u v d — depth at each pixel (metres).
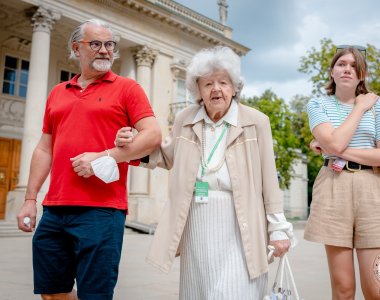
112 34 3.01
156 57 22.81
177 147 2.99
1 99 19.89
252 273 2.68
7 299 5.04
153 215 21.58
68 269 2.86
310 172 52.75
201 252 2.82
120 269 7.81
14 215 16.19
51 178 2.88
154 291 5.76
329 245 3.18
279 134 32.62
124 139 2.68
